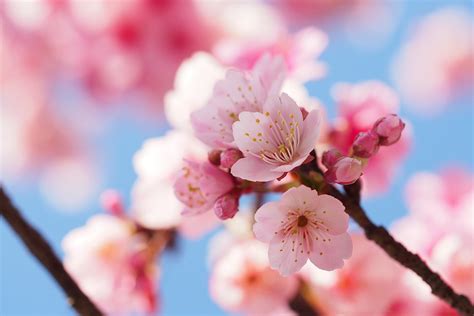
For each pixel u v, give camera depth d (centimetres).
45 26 116
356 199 54
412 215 77
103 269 69
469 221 70
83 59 118
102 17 112
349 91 65
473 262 66
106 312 69
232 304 69
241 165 53
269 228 53
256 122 53
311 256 53
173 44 110
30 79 128
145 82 116
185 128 63
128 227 69
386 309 68
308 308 69
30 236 61
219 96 55
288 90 62
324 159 53
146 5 110
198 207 55
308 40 64
